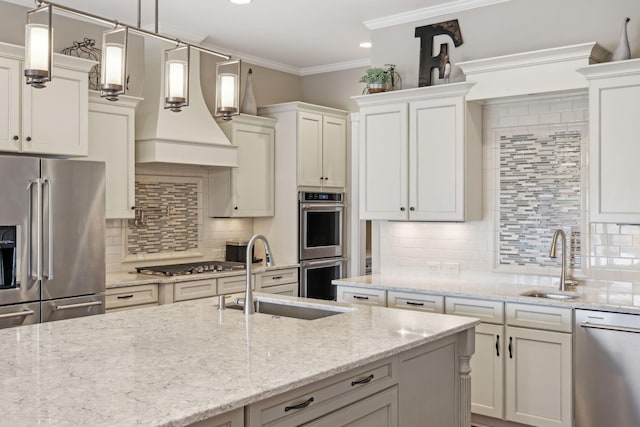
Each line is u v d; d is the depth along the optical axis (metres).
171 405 1.61
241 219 6.01
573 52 3.76
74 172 3.97
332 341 2.38
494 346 3.79
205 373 1.91
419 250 4.76
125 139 4.61
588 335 3.43
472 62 4.14
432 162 4.35
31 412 1.55
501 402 3.77
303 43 5.58
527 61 3.95
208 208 5.69
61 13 4.63
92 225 4.06
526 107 4.27
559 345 3.54
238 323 2.73
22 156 4.04
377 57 4.94
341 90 6.36
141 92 5.09
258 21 4.93
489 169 4.44
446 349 2.80
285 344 2.32
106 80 2.21
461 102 4.23
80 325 2.68
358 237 6.18
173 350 2.21
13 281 3.69
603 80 3.61
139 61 5.08
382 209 4.61
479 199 4.42
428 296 4.07
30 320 3.74
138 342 2.35
